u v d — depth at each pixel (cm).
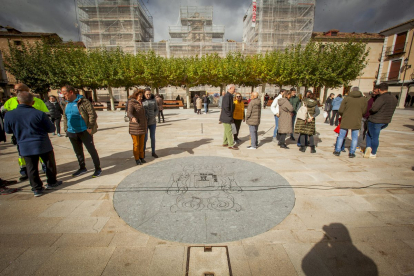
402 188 337
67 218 258
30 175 308
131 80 2130
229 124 562
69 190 333
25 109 301
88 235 227
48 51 2130
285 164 450
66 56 2045
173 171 402
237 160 467
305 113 527
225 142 600
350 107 479
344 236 225
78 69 1984
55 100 793
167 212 267
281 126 560
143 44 3136
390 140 693
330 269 183
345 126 489
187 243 213
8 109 397
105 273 179
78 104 362
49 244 214
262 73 2192
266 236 224
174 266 186
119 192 321
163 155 518
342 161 472
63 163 472
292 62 2122
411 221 251
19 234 229
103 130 913
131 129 430
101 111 2044
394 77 2538
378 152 547
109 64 2012
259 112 555
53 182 342
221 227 237
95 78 1944
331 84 2175
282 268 184
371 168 428
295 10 2956
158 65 2100
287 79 2153
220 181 357
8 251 205
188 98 2323
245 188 332
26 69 2041
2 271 181
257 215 260
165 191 322
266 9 2947
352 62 2075
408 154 529
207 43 3120
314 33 3291
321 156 510
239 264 188
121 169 425
